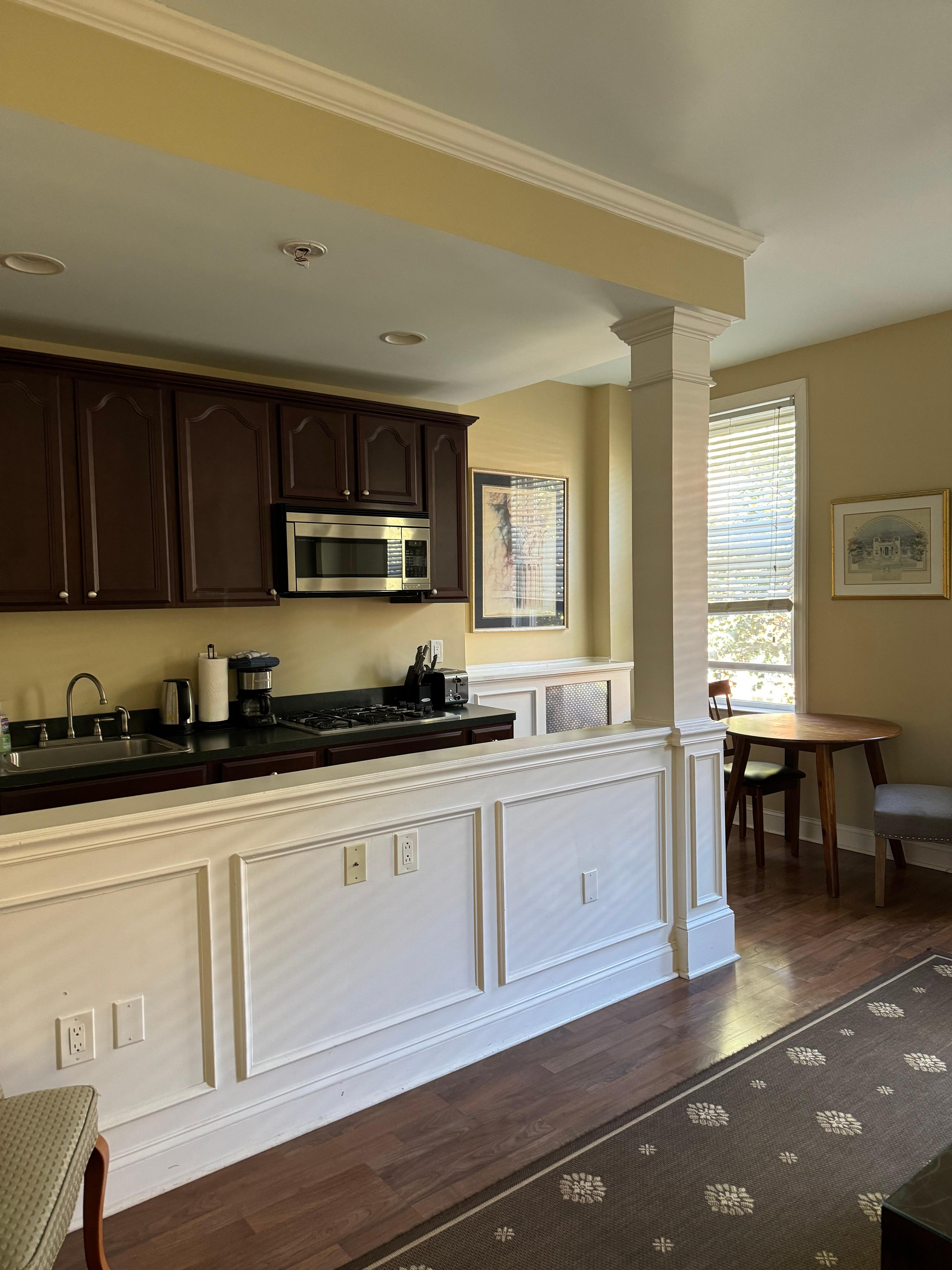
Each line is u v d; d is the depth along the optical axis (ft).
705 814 10.27
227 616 12.20
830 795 12.64
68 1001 6.07
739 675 16.56
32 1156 4.48
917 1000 9.27
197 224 7.21
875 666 14.39
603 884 9.44
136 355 11.16
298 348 10.94
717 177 8.71
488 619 16.26
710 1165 6.65
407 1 5.93
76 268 8.10
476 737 12.62
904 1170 6.56
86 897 6.11
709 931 10.23
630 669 17.80
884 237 10.32
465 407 15.69
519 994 8.70
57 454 9.77
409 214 7.23
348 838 7.41
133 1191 6.36
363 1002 7.60
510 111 7.38
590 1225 6.05
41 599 9.71
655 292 9.19
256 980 6.94
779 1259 5.70
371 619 13.71
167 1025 6.52
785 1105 7.41
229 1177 6.61
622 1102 7.52
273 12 5.98
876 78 7.12
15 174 6.29
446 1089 7.78
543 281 8.72
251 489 11.32
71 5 5.57
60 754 10.45
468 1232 6.01
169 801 6.57
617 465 17.85
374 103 6.92
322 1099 7.28
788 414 15.47
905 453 13.83
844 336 14.46
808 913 11.97
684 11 6.19
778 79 7.07
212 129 6.20
